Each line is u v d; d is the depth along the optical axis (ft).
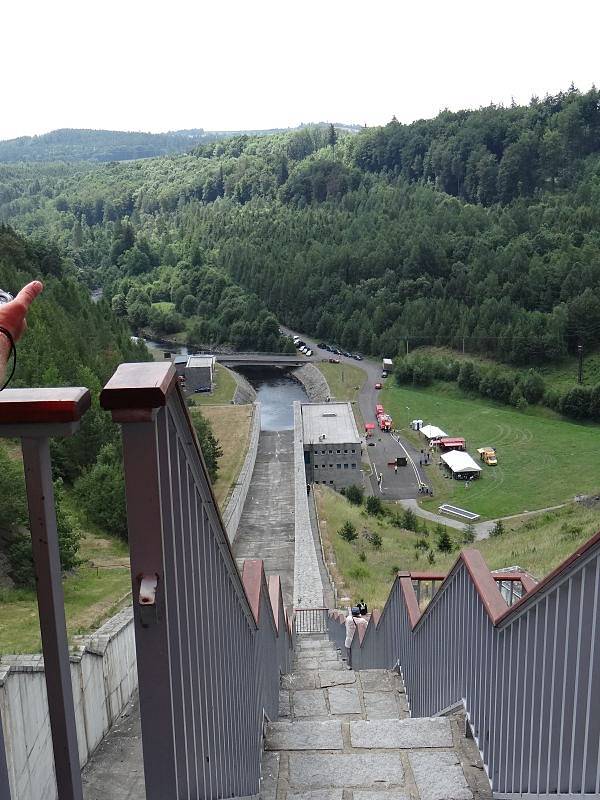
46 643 6.04
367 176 615.16
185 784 8.70
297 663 38.47
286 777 16.53
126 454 6.42
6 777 5.45
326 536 95.09
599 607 10.21
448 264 396.16
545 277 352.69
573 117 529.04
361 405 293.64
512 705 13.89
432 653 21.77
